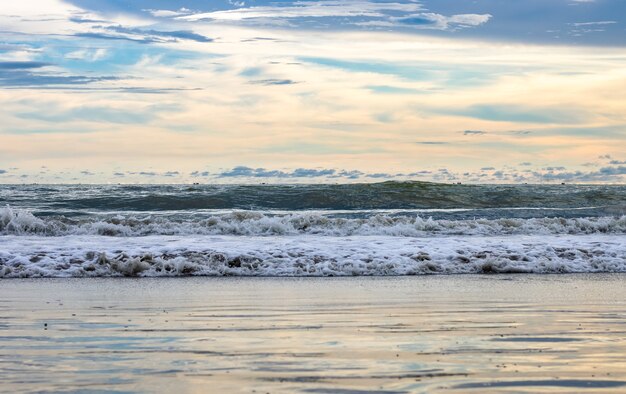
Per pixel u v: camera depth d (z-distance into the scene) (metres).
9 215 16.98
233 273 12.55
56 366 5.20
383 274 12.66
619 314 8.01
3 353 5.68
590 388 4.59
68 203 24.48
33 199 25.03
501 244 15.11
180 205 24.88
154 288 10.63
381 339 6.34
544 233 18.38
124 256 12.98
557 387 4.61
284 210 25.14
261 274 12.51
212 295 9.78
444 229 18.06
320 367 5.17
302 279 11.91
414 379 4.81
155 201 24.78
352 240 15.77
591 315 7.92
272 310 8.29
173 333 6.66
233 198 25.88
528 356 5.59
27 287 10.70
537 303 8.95
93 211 23.45
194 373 4.97
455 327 7.05
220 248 13.84
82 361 5.37
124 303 8.91
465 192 28.66
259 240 15.72
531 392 4.50
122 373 4.97
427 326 7.12
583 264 13.57
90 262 12.73
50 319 7.55
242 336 6.49
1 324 7.20
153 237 16.45
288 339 6.34
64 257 13.04
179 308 8.45
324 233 17.58
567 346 6.02
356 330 6.85
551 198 28.47
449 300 9.25
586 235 18.09
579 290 10.45
